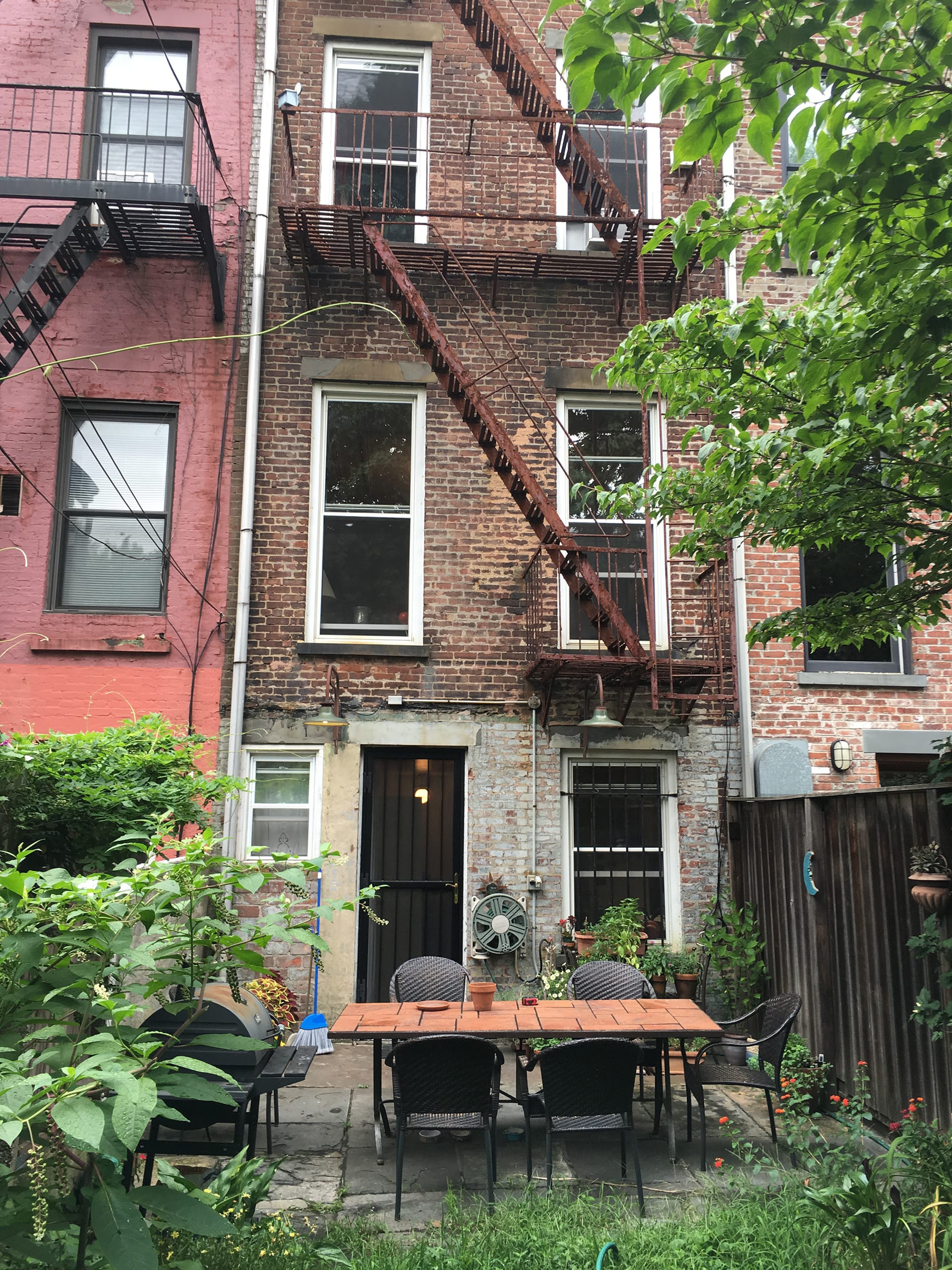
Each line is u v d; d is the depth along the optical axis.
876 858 5.80
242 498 8.45
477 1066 4.68
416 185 9.25
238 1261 3.43
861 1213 3.44
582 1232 4.06
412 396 8.96
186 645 8.26
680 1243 3.79
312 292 8.84
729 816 8.24
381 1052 5.65
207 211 7.94
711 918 8.14
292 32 9.12
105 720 8.09
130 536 8.54
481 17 8.66
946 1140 4.32
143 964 2.45
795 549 8.77
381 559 8.77
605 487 8.98
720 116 2.73
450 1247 3.97
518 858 8.28
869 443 3.96
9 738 4.83
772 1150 5.37
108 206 7.91
